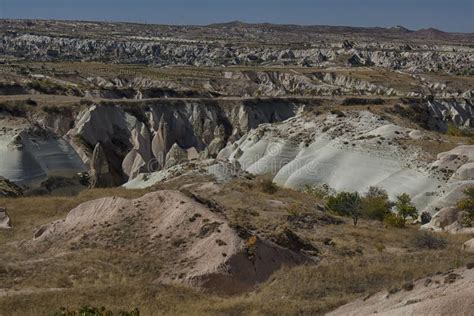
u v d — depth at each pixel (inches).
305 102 4291.3
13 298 864.3
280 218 1444.4
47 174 2465.6
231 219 1216.2
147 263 1048.2
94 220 1239.5
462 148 2282.2
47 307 834.8
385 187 2186.3
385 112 3275.1
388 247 1332.4
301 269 1013.8
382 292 776.3
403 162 2292.1
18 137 2518.5
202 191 1716.3
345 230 1450.5
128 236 1154.7
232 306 861.2
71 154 2667.3
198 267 1019.9
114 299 880.9
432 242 1360.7
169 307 858.1
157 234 1143.0
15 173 2369.6
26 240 1247.5
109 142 3361.2
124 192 1834.4
